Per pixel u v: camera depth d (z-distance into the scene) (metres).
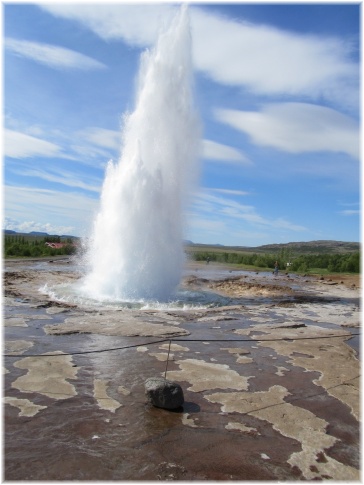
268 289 21.88
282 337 9.84
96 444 4.45
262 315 13.39
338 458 4.45
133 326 10.02
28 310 11.72
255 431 4.96
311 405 5.84
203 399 5.85
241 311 14.09
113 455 4.25
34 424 4.82
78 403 5.48
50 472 3.90
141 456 4.27
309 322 12.44
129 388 6.12
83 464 4.06
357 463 4.37
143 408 5.43
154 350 8.20
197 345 8.80
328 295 21.34
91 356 7.58
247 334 10.07
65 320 10.52
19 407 5.25
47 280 19.91
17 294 14.48
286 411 5.58
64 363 7.09
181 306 14.22
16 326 9.63
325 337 9.92
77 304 13.33
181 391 5.52
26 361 7.07
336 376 7.13
